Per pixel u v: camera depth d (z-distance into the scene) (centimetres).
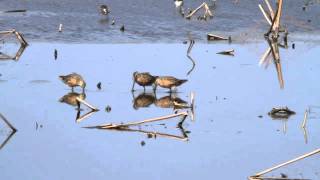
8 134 4759
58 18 7831
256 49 7362
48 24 7612
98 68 6297
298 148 4725
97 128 4922
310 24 8425
